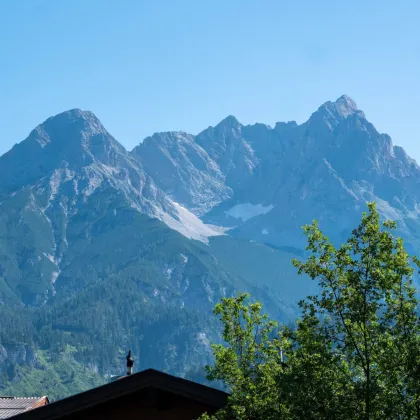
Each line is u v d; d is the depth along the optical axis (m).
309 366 35.22
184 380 39.09
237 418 37.59
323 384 34.81
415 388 33.88
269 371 39.22
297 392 34.88
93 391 39.12
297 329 37.12
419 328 35.06
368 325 35.47
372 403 34.19
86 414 41.12
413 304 35.28
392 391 34.78
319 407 34.50
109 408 41.06
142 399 40.91
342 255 36.09
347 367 35.69
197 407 40.94
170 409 40.94
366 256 35.78
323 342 35.62
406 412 33.72
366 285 35.28
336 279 36.06
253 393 39.03
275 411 37.25
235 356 41.88
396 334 35.09
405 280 35.91
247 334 42.69
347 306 35.44
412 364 34.19
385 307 35.62
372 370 35.31
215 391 39.09
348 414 34.16
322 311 35.88
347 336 35.41
